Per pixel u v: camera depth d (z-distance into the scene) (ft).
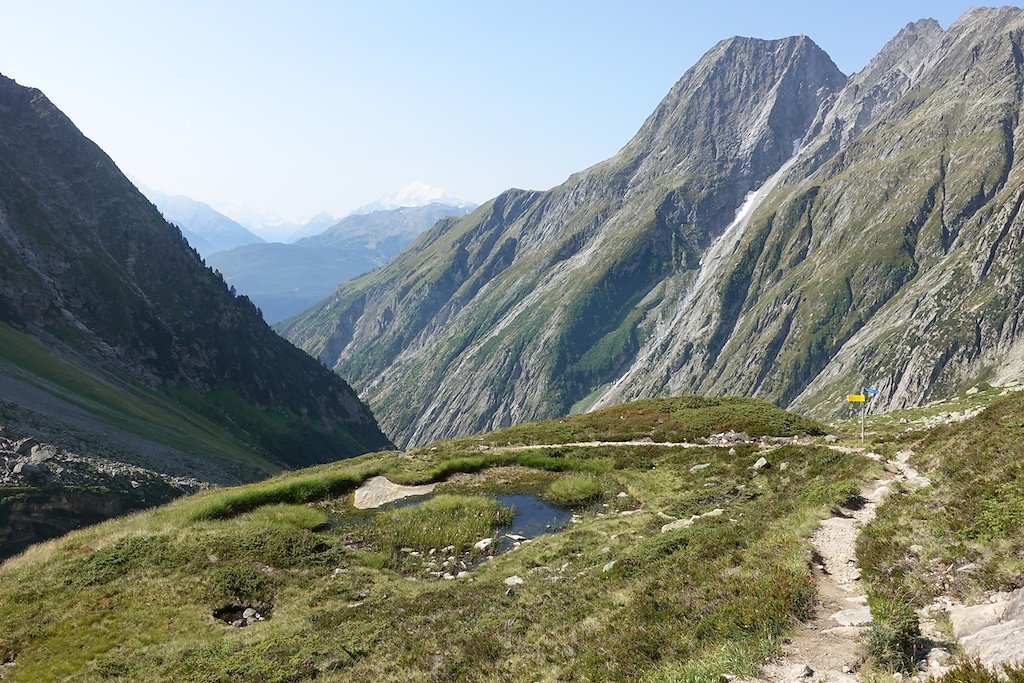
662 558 67.15
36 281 465.06
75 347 449.48
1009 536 45.73
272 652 64.44
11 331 357.00
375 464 157.38
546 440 174.60
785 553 55.01
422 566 95.40
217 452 360.07
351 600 81.82
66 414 264.72
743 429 157.89
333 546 103.14
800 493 86.38
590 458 149.89
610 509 114.32
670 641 43.37
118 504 198.18
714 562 57.93
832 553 55.72
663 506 106.42
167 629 74.84
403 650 57.77
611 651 44.52
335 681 55.06
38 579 88.99
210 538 102.47
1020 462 57.57
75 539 105.40
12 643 72.38
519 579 75.20
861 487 77.82
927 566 46.39
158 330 580.71
